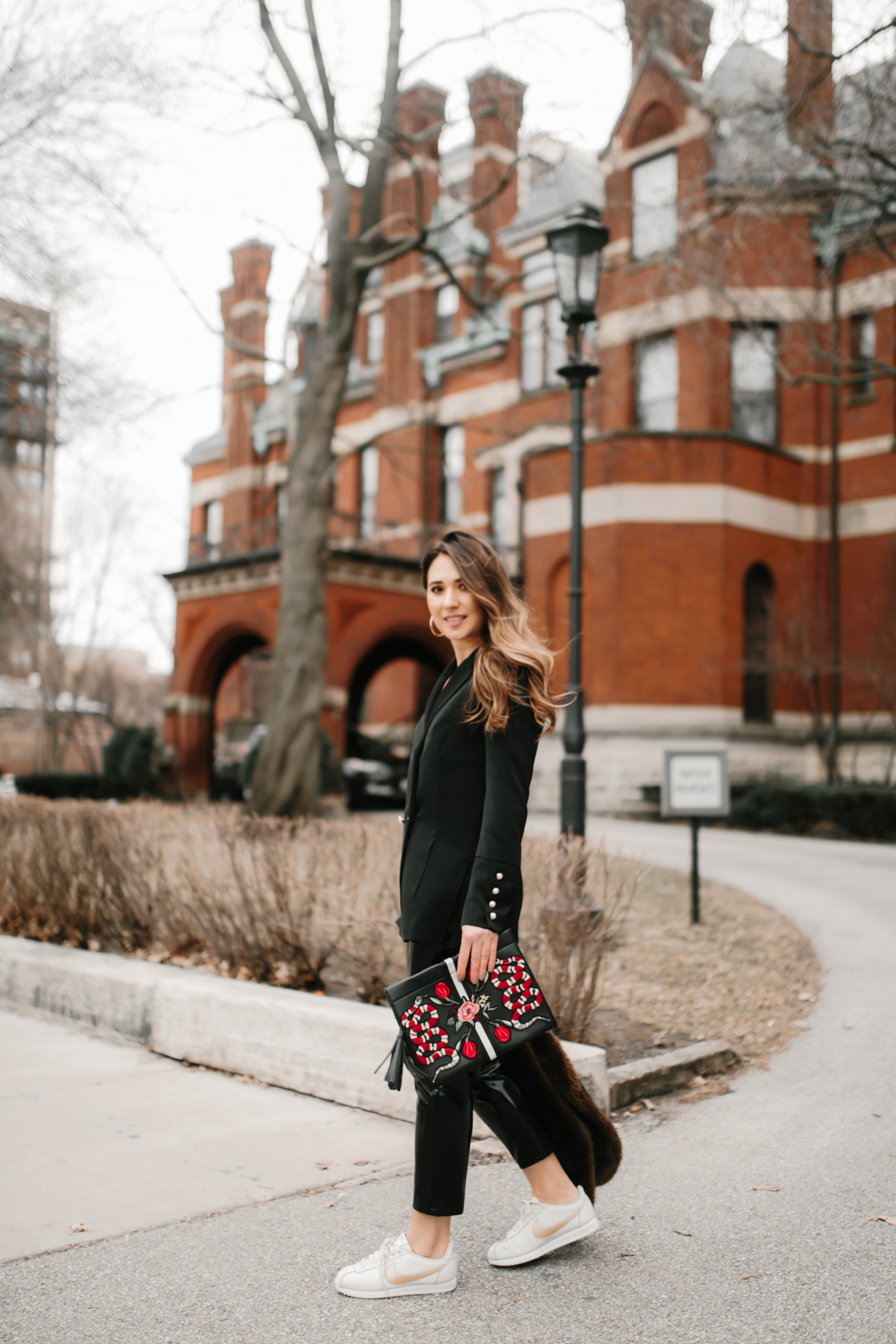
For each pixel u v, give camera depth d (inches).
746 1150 153.9
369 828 243.0
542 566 803.4
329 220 591.5
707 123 708.7
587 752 755.4
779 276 573.9
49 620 1238.9
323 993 222.4
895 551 761.0
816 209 530.0
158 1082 183.9
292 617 556.1
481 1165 149.0
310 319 994.1
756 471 773.9
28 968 235.1
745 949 280.1
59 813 287.9
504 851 103.7
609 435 763.4
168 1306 104.4
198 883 246.1
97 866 267.3
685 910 331.9
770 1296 107.5
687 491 751.7
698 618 746.2
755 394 811.4
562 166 891.4
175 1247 118.2
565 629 791.1
